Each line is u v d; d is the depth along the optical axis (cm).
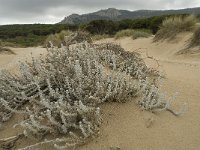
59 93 327
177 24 1329
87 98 312
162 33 1349
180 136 298
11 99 352
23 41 2594
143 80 379
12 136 306
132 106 325
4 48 1267
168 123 313
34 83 336
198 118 332
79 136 283
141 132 293
